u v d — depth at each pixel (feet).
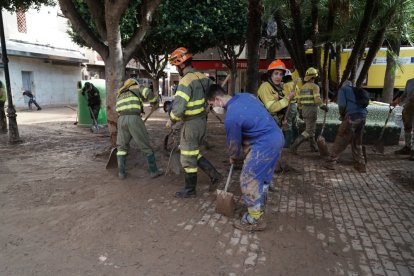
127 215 13.05
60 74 78.69
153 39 49.21
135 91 16.94
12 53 62.75
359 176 18.67
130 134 17.08
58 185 16.47
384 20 27.30
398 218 13.19
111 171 18.83
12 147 25.72
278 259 10.14
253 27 21.68
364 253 10.55
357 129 19.06
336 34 28.25
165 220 12.64
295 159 22.20
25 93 61.26
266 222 12.58
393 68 35.86
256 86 22.61
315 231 11.96
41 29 72.13
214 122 41.16
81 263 9.89
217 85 12.01
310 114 22.33
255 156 11.08
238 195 15.26
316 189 16.43
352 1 28.86
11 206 13.96
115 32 19.03
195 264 9.85
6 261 9.97
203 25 43.75
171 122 14.46
